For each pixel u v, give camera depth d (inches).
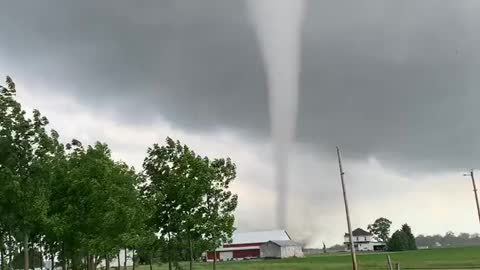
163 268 3346.5
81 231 1379.2
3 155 1118.4
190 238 1423.5
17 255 1825.8
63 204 1380.4
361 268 2401.6
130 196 1478.8
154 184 1476.4
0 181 1093.1
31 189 1133.1
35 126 1170.6
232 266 3336.6
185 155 1459.2
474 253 4055.1
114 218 1357.0
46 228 1338.6
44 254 1870.1
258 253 6525.6
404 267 2370.8
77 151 1501.0
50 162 1200.8
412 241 6781.5
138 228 1451.8
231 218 1443.2
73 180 1395.2
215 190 1451.8
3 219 1140.5
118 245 1416.1
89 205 1384.1
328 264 3068.4
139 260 2242.9
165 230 1448.1
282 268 2728.8
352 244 1425.9
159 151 1496.1
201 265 3661.4
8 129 1117.1
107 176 1424.7
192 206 1419.8
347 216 1454.2
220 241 1457.9
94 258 2068.2
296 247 6299.2
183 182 1424.7
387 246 6939.0
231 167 1496.1
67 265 2167.8
